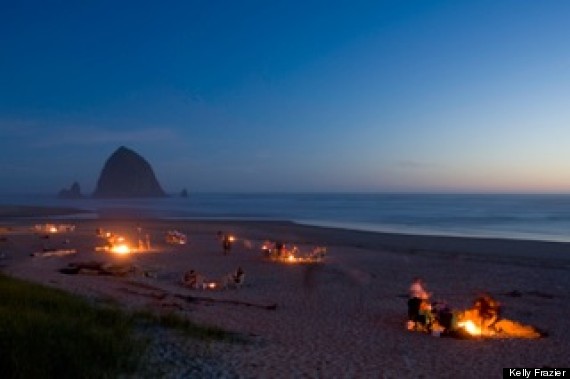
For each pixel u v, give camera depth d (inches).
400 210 4559.5
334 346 540.7
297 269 1177.4
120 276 1041.5
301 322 662.5
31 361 351.3
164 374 384.2
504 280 1068.5
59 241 1685.5
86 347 391.2
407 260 1353.3
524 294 917.2
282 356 481.4
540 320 721.0
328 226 2645.2
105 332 441.7
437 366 482.0
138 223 2709.2
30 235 1879.9
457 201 7780.5
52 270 1089.4
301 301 829.2
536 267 1252.5
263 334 579.5
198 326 563.5
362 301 832.3
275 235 2080.5
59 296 624.1
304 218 3351.4
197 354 450.3
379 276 1098.7
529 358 517.7
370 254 1480.1
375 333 615.5
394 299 852.0
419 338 596.7
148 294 820.6
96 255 1369.3
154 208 5073.8
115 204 6628.9
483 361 502.6
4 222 2785.4
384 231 2372.0
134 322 535.5
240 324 629.3
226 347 490.6
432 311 641.0
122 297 767.1
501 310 770.8
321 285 983.0
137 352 413.7
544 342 587.5
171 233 1774.1
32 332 401.7
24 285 681.0
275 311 740.0
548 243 1796.3
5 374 337.4
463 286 999.0
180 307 718.5
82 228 2310.5
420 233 2273.6
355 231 2282.2
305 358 482.0
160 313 617.0
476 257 1435.8
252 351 488.4
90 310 554.9
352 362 481.1
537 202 7234.3
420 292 695.7
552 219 3275.1
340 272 1138.0
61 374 347.6
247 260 1321.4
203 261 1298.0
